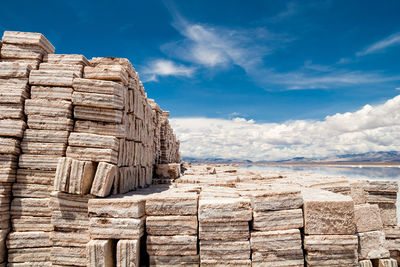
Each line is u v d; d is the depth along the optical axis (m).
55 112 5.60
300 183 7.92
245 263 4.83
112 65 6.11
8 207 5.51
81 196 5.18
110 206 4.87
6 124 5.44
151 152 9.66
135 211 4.82
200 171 14.76
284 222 4.98
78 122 5.68
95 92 5.64
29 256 5.42
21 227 5.50
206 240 4.91
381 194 6.93
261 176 10.45
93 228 4.81
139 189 7.23
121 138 6.07
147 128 8.90
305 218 5.01
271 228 4.96
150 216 5.00
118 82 6.07
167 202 5.03
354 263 4.88
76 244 5.11
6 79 5.72
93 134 5.51
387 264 5.52
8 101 5.55
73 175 4.99
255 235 4.88
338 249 4.87
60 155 5.54
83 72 6.04
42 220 5.52
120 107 5.81
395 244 6.57
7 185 5.47
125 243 4.65
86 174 5.08
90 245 4.52
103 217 4.88
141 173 7.95
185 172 13.55
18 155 5.59
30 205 5.52
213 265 4.84
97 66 6.20
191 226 4.96
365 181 7.25
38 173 5.56
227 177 9.75
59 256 5.12
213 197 5.75
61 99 5.73
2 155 5.41
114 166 5.32
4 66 5.71
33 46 5.99
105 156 5.36
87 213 5.15
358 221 5.64
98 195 5.08
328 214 4.98
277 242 4.86
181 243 4.89
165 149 13.87
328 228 4.96
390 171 39.50
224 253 4.86
